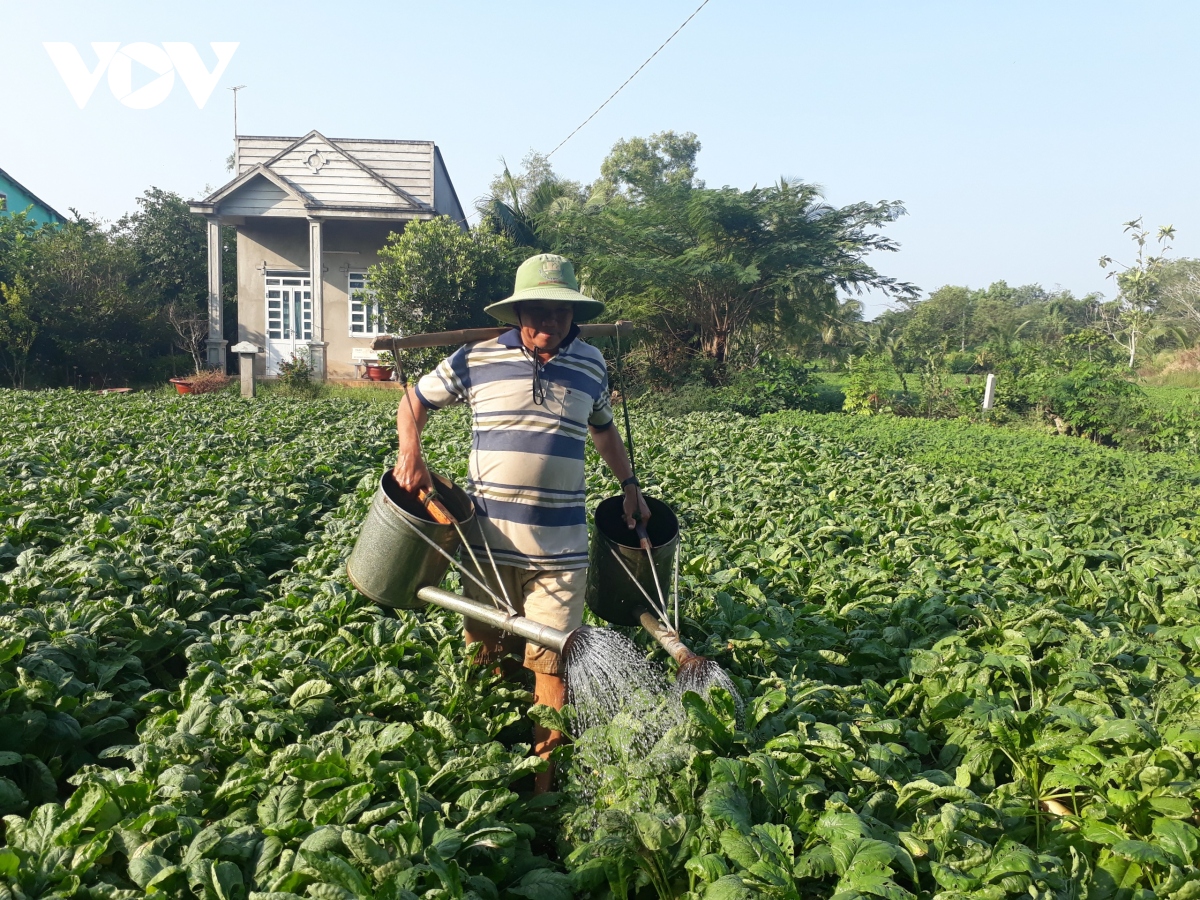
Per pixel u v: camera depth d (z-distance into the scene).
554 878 3.18
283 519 8.66
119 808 3.32
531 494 4.09
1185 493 11.87
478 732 4.17
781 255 26.19
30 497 8.94
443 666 4.77
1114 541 8.52
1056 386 23.02
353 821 3.28
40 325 27.66
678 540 4.69
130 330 29.66
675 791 3.54
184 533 7.23
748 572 6.73
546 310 4.07
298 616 5.62
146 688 4.80
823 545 7.84
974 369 39.94
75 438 12.90
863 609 5.93
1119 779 3.66
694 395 24.50
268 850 3.05
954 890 3.02
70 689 4.31
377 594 4.22
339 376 30.28
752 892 2.92
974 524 9.12
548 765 3.85
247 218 29.77
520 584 4.19
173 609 5.56
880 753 3.92
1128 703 4.35
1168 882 3.11
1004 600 6.15
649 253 27.61
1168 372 43.22
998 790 3.81
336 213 27.84
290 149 28.17
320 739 3.83
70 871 2.96
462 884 3.05
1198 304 53.53
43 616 5.08
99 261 29.00
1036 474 12.84
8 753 3.65
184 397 22.00
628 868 3.30
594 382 4.27
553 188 34.34
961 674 4.68
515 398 4.12
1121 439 21.70
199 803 3.40
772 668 5.11
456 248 26.58
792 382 25.73
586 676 3.65
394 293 26.27
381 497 4.15
